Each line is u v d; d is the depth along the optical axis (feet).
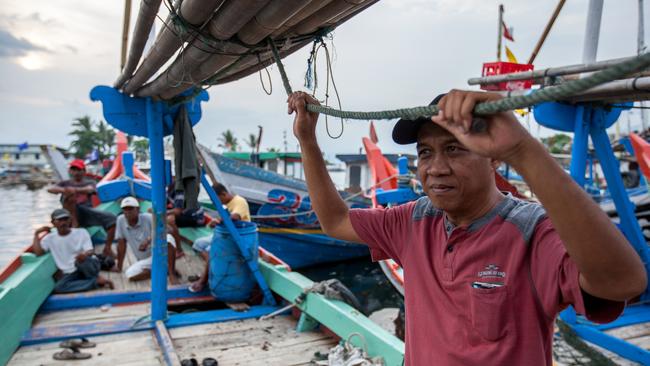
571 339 13.64
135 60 11.86
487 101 2.85
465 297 4.22
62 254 18.80
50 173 233.14
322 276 36.40
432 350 4.48
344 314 13.58
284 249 35.27
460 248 4.38
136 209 21.30
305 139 5.87
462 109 2.85
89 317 16.55
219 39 8.27
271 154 50.96
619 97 13.07
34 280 16.14
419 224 5.00
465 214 4.43
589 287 3.35
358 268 38.68
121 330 15.12
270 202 33.65
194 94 13.38
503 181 8.16
